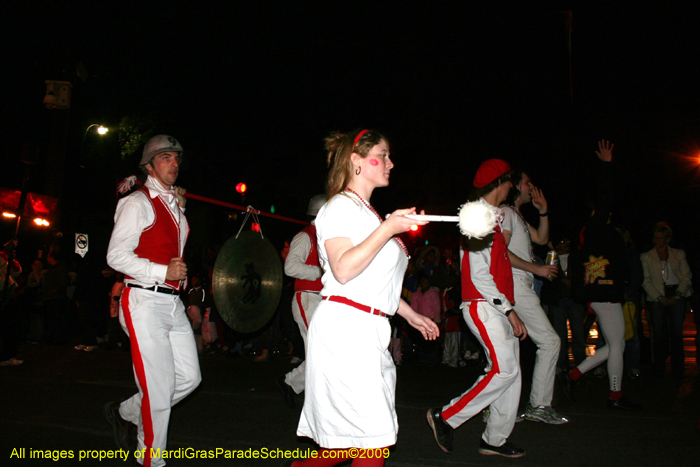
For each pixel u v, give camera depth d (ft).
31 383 21.33
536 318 14.73
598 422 15.10
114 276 34.42
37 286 37.35
